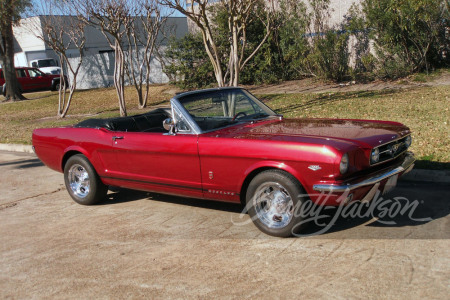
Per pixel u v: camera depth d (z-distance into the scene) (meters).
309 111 11.79
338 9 17.03
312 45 17.25
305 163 4.21
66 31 18.30
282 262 4.05
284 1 17.16
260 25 17.58
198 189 5.08
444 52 15.19
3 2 19.56
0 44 22.89
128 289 3.81
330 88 15.41
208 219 5.39
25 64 32.75
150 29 16.38
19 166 9.66
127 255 4.53
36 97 24.06
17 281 4.15
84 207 6.37
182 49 19.64
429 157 6.68
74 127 6.44
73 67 27.22
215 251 4.44
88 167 6.17
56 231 5.43
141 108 16.97
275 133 4.69
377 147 4.34
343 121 5.32
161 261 4.32
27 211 6.37
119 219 5.70
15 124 16.27
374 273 3.70
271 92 16.20
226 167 4.74
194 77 19.25
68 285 3.98
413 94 12.29
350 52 16.92
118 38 14.34
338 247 4.27
